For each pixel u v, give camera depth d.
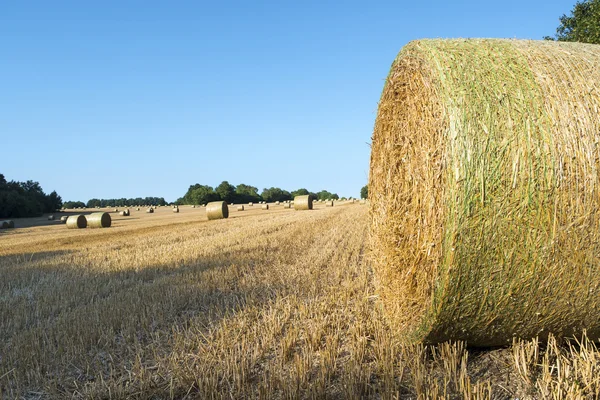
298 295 7.34
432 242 4.21
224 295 7.62
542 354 4.55
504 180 3.91
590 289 4.03
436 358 4.68
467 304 4.14
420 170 4.57
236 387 4.17
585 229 3.90
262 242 14.50
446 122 4.09
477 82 4.18
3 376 4.44
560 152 3.91
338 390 4.08
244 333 5.63
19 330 6.22
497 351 4.86
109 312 6.61
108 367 4.86
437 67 4.38
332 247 12.75
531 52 4.43
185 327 5.99
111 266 11.26
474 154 3.95
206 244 14.82
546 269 3.96
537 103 4.04
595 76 4.17
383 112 6.12
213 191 107.62
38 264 12.27
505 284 4.04
